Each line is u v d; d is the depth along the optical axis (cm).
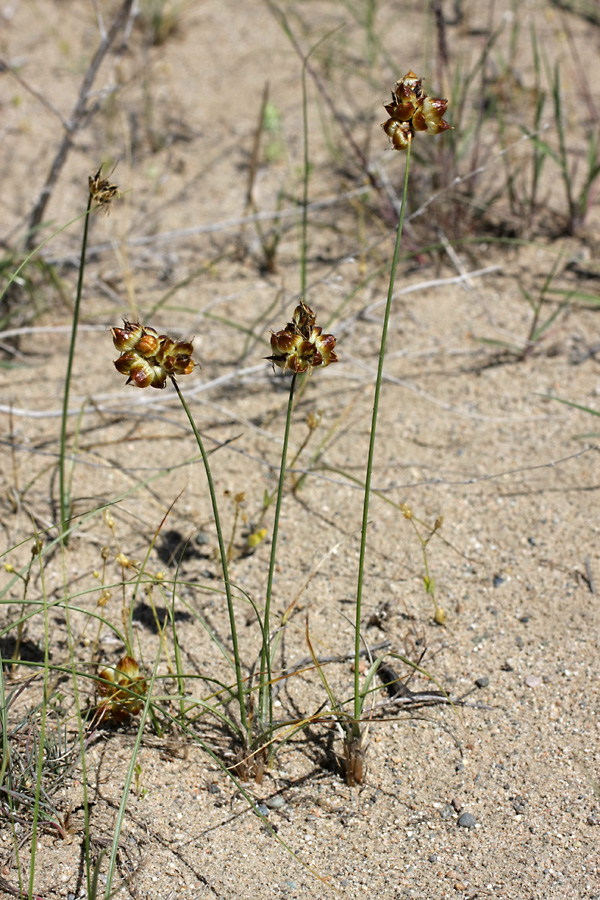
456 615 255
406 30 507
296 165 430
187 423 318
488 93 430
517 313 355
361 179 418
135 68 491
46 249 388
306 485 295
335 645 248
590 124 437
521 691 236
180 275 380
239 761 217
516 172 381
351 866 202
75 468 301
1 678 199
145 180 429
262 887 198
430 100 173
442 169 382
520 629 251
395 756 224
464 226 385
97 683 224
